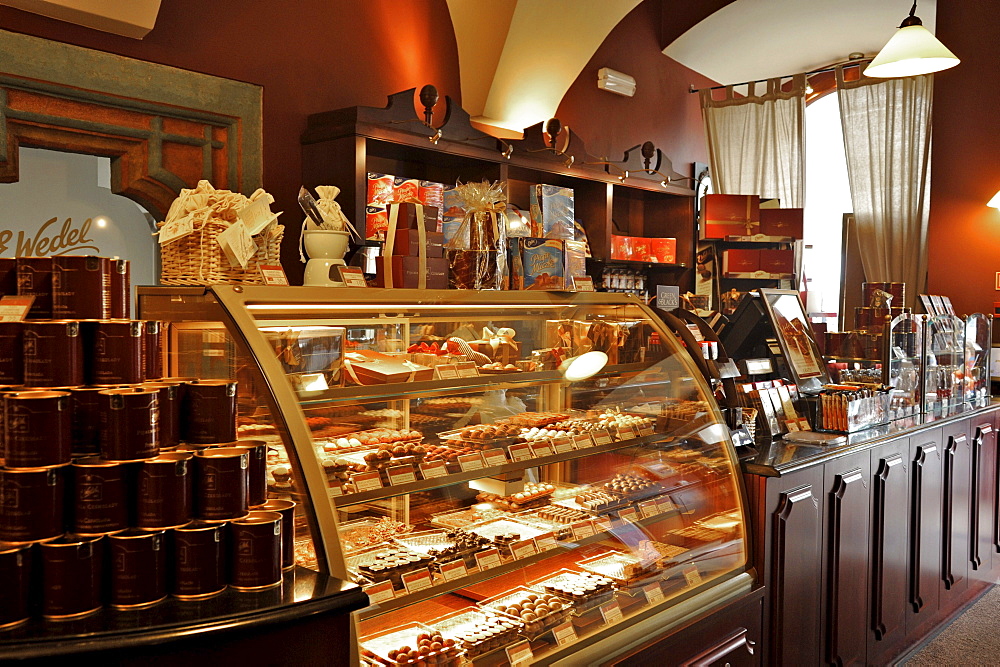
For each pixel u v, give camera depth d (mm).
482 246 2648
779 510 2908
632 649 2260
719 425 2932
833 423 3676
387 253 2473
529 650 2123
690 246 4812
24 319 1537
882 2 5242
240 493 1532
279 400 1702
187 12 2855
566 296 2713
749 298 3914
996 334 5480
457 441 2395
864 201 5562
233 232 2211
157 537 1437
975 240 5566
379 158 3430
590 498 2660
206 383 1580
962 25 5574
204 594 1468
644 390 2871
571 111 4719
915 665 3754
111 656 1297
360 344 2188
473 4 3693
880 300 4484
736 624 2672
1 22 2416
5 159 2457
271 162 3131
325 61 3332
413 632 2127
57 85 2521
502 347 2557
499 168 3555
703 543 2748
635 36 5262
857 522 3418
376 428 2229
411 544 2256
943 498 4254
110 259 1613
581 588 2410
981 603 4641
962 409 4652
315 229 2496
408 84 3703
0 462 1433
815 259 7098
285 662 1456
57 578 1356
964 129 5594
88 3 2473
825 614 3234
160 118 2811
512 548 2328
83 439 1490
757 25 5473
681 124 5777
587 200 4293
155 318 2045
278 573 1545
